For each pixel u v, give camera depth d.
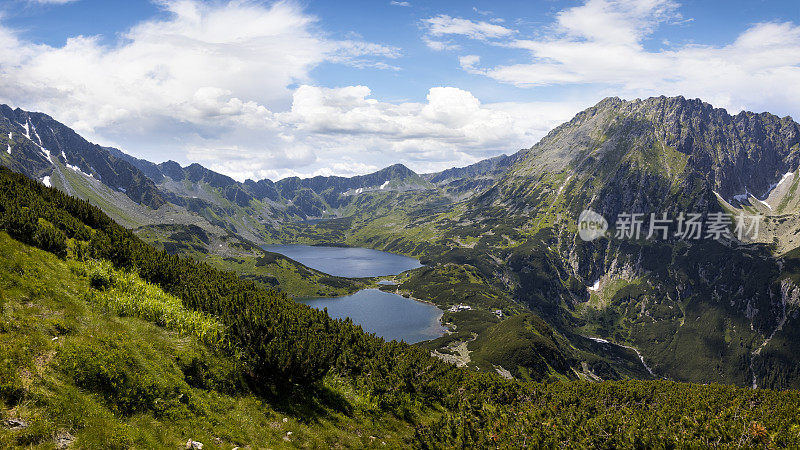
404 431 29.62
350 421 26.72
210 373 22.09
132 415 16.44
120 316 23.52
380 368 37.50
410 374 38.78
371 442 24.83
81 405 14.88
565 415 38.28
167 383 19.06
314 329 37.50
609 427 34.47
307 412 24.56
